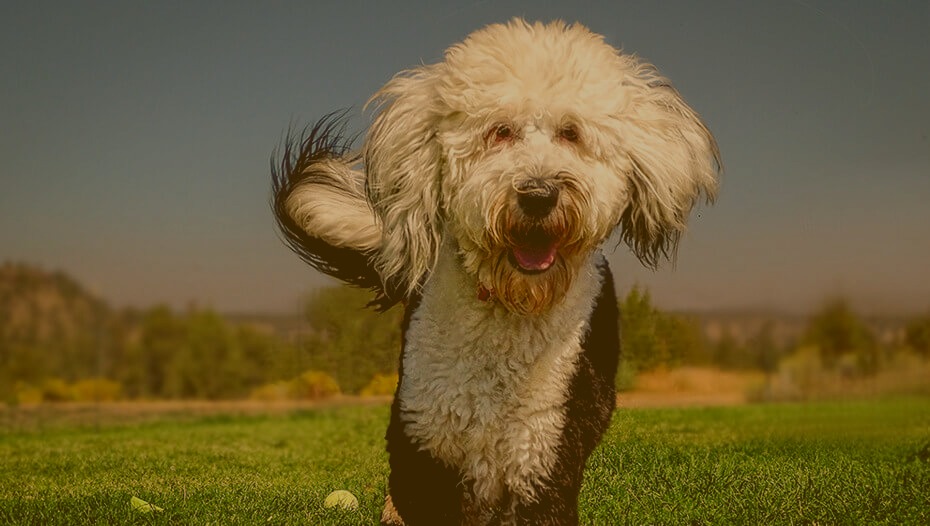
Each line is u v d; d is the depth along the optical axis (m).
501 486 4.07
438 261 4.09
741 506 5.12
